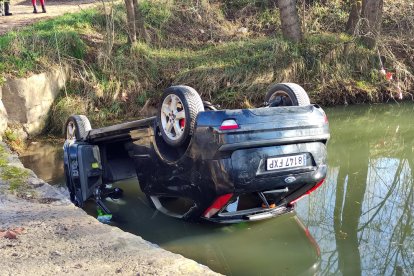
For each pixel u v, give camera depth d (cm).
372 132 999
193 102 484
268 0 1716
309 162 497
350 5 1653
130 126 557
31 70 1066
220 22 1631
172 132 510
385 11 1616
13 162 657
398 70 1350
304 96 553
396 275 437
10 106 990
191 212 512
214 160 461
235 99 1227
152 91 1234
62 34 1233
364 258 467
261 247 486
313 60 1341
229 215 495
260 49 1367
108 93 1174
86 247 402
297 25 1395
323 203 616
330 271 437
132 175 649
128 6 1324
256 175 466
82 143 617
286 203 531
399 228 545
